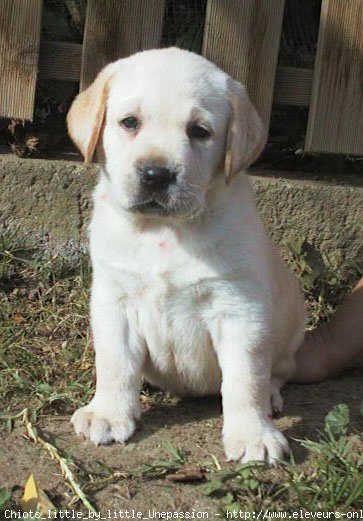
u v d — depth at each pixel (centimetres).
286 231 133
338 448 98
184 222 99
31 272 130
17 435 101
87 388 108
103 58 132
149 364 107
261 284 101
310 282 129
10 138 138
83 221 131
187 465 97
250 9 131
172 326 103
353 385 116
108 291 103
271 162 142
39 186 130
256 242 101
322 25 132
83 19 139
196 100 98
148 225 100
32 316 123
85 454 99
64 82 138
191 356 104
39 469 96
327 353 116
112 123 100
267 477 96
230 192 101
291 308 110
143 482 95
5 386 107
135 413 103
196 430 104
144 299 102
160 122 97
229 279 100
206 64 101
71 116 104
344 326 117
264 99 133
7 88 131
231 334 101
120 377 103
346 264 133
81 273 129
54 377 111
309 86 135
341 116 135
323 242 134
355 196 133
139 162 96
